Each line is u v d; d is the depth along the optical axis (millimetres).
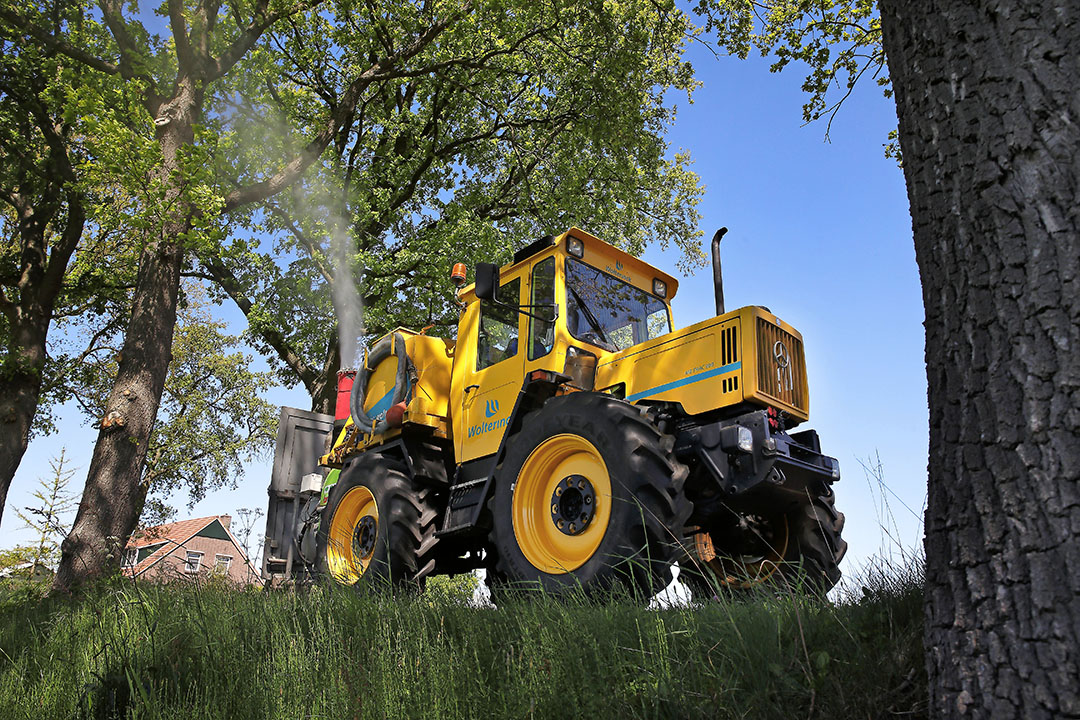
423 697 3145
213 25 11312
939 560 2150
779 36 8273
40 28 11500
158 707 3426
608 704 2781
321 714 3250
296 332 16172
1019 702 1862
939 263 2299
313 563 7918
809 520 5449
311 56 16359
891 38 2588
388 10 14758
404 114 16734
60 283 15375
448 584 5242
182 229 10242
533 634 3432
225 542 36344
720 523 5594
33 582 8883
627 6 12867
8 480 14320
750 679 2717
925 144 2387
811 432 5383
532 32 14633
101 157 9227
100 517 8828
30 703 4035
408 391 6965
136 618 4852
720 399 5090
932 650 2125
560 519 5230
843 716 2459
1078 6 2158
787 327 5340
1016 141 2143
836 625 2924
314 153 12305
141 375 9594
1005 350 2072
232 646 4082
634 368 5699
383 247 16375
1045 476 1937
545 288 6207
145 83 10266
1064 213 2045
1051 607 1857
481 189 17547
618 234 17750
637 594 4145
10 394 14711
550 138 16344
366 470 6977
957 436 2152
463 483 6375
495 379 6414
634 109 14109
